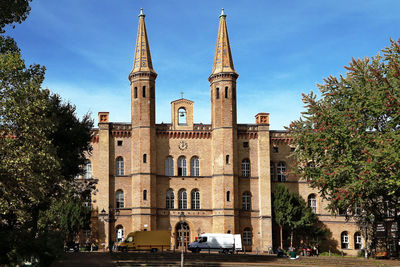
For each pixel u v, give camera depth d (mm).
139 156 76062
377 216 55656
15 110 37094
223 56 79875
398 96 44094
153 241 66312
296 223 74312
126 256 52250
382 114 45469
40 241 34062
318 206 79375
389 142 41875
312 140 49781
